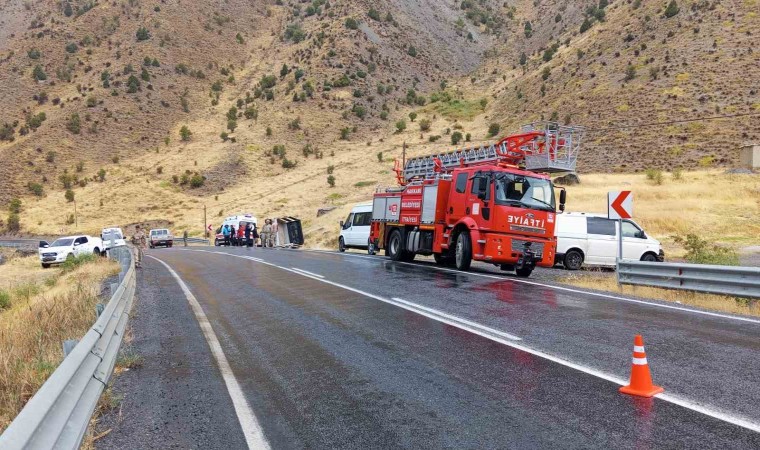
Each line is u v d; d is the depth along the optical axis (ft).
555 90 319.06
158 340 28.07
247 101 462.60
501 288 42.52
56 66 516.73
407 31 626.64
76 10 648.79
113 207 289.53
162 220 270.67
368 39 565.94
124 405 18.10
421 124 381.60
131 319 34.45
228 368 22.29
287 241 143.02
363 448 14.11
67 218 276.62
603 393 17.70
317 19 647.15
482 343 24.62
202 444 14.78
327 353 23.94
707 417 15.46
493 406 16.78
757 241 93.09
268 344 26.17
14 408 16.76
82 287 45.68
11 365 19.98
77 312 32.58
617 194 46.42
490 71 543.80
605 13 424.05
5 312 46.93
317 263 69.77
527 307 33.63
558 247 68.64
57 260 110.93
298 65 524.11
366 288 43.60
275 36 640.58
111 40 568.41
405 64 549.13
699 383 18.47
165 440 15.12
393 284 45.60
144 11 619.67
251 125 410.93
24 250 171.01
